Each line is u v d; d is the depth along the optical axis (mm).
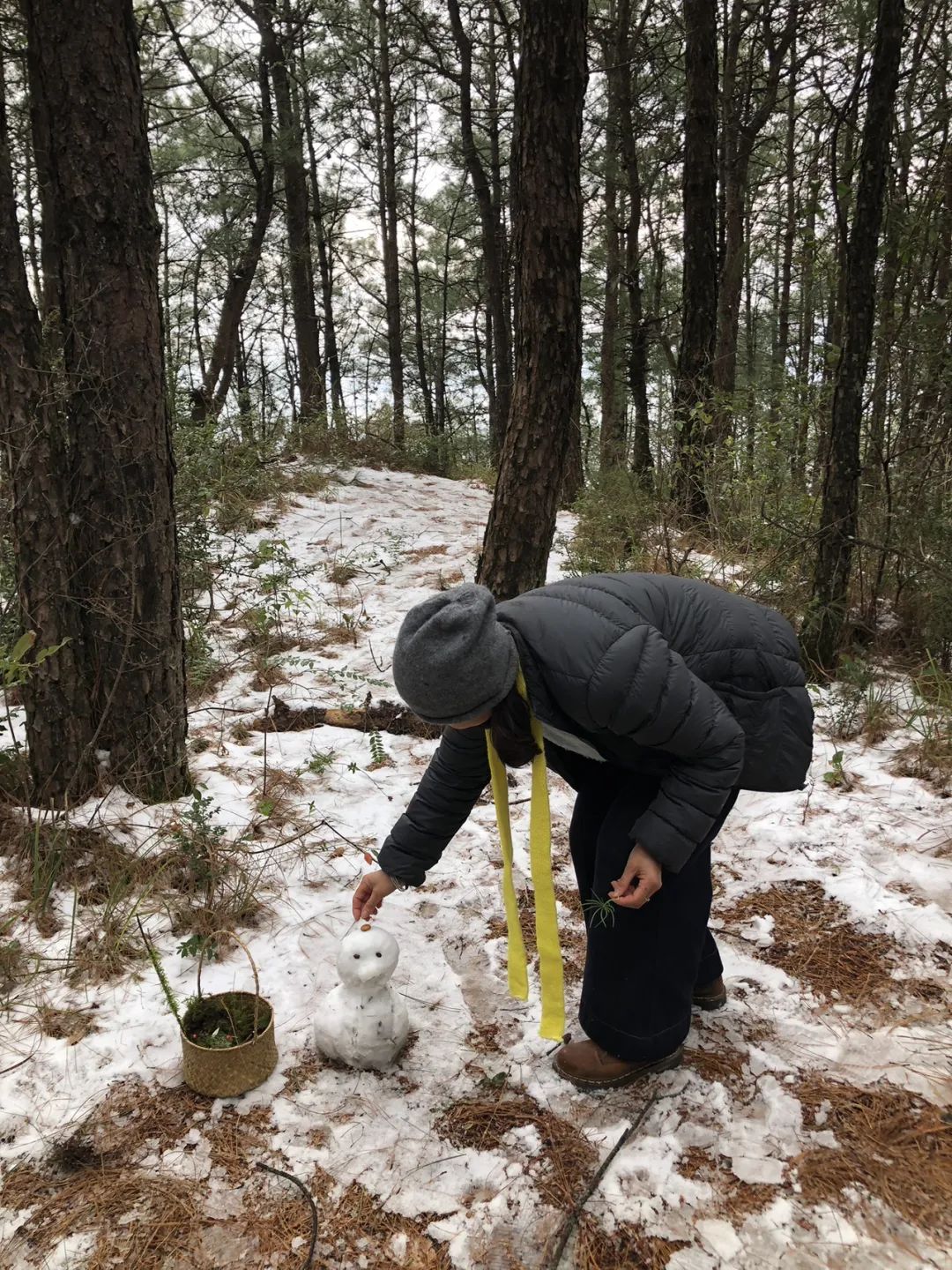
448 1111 2100
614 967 2049
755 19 9859
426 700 1674
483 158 14922
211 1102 2115
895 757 3854
